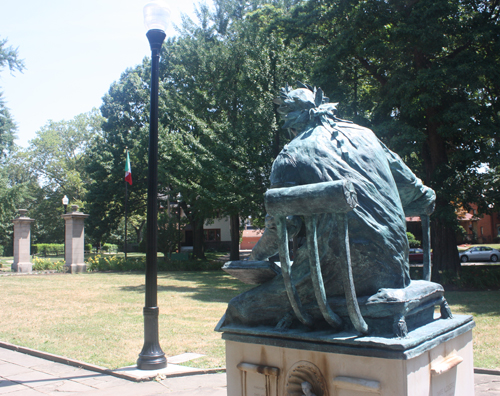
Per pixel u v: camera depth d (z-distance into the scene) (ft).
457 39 52.01
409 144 47.96
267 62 64.44
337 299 8.58
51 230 191.83
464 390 9.68
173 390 17.34
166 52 102.17
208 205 77.46
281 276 9.35
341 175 8.85
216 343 25.46
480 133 47.39
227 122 71.46
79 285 58.03
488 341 23.93
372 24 49.67
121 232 185.57
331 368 8.09
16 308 38.86
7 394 17.13
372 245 8.63
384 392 7.43
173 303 41.55
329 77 53.83
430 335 8.18
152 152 22.04
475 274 53.47
